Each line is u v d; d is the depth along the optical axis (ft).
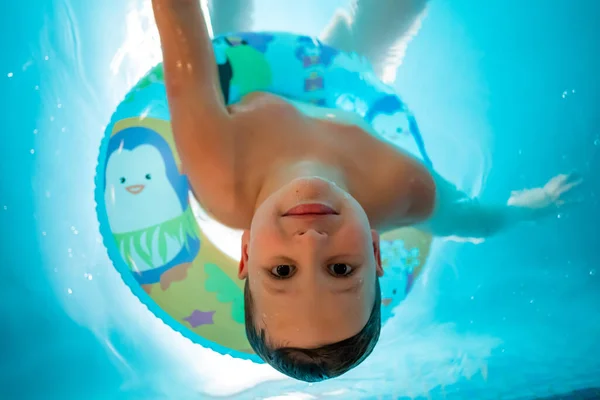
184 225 4.72
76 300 5.80
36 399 5.48
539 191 5.43
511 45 6.08
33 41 5.84
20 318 5.70
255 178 4.16
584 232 6.03
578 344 5.64
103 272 5.84
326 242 3.05
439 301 5.89
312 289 3.04
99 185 4.75
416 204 4.61
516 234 6.01
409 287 5.00
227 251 4.78
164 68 4.19
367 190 4.32
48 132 5.85
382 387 5.33
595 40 6.12
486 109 5.91
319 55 4.93
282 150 4.22
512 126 5.92
